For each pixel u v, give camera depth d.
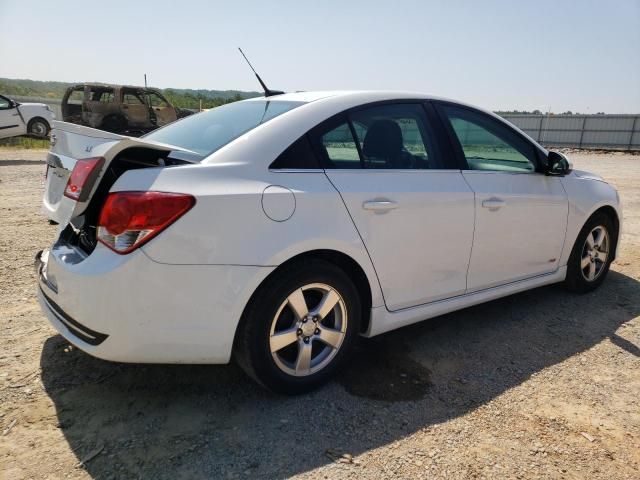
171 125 3.46
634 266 5.31
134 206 2.21
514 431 2.50
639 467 2.28
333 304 2.74
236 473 2.15
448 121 3.35
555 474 2.22
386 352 3.28
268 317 2.50
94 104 18.23
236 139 2.63
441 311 3.28
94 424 2.42
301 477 2.14
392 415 2.59
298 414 2.57
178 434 2.38
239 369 2.98
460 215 3.19
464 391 2.84
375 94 3.09
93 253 2.31
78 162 2.48
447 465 2.25
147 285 2.23
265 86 3.60
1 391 2.64
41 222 6.19
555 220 3.87
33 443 2.27
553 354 3.32
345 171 2.78
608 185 4.45
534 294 4.41
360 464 2.23
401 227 2.91
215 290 2.34
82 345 2.37
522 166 3.76
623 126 37.41
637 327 3.78
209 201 2.29
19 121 16.22
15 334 3.26
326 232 2.60
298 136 2.69
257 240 2.40
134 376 2.85
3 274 4.30
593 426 2.56
